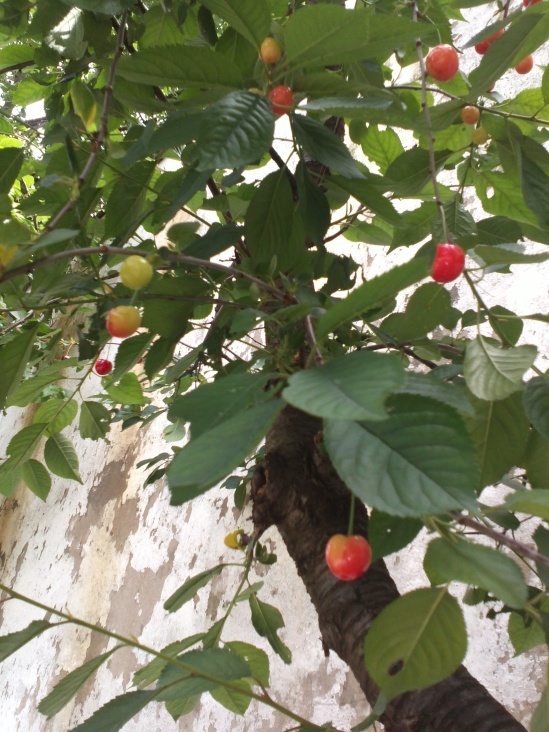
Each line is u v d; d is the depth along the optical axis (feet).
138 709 2.53
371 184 3.46
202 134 2.49
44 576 11.20
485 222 4.03
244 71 3.61
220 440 1.63
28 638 2.45
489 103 4.56
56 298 3.58
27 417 14.05
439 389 2.14
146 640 8.23
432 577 2.66
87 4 3.47
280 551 7.08
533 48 3.24
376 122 3.05
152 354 3.70
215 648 2.87
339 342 3.67
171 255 2.69
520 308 6.11
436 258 2.65
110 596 9.37
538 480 2.89
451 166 4.48
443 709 2.45
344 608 2.94
